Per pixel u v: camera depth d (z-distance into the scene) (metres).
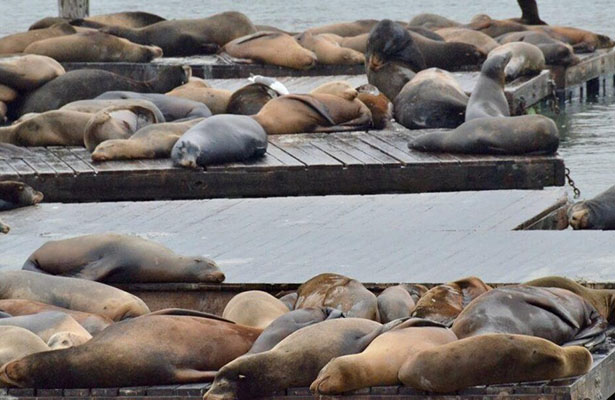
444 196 51.38
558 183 55.22
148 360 28.70
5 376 28.73
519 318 29.55
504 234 43.09
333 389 27.05
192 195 54.19
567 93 90.12
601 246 41.09
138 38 87.94
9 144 58.78
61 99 69.38
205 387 28.58
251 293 33.91
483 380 27.16
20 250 42.03
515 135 55.38
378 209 49.34
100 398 28.59
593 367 28.80
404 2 163.88
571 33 94.31
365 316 33.16
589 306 31.58
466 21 136.00
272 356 27.83
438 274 38.28
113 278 37.72
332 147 58.06
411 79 67.50
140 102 61.50
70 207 50.09
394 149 57.53
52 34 84.88
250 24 89.31
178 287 37.94
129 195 54.00
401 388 27.47
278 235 44.09
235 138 54.91
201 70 82.62
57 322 31.52
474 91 62.41
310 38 83.19
